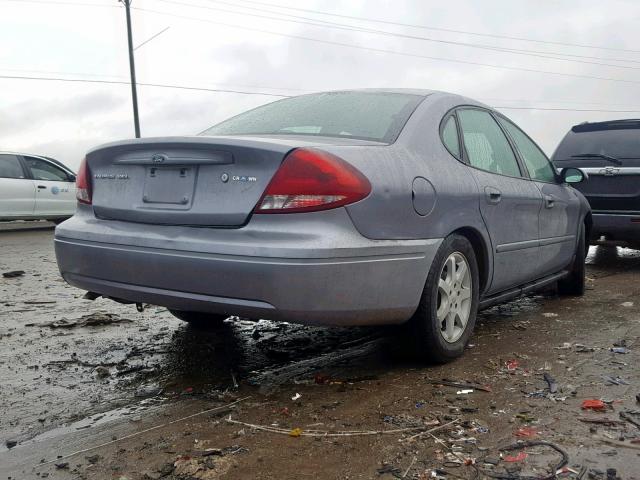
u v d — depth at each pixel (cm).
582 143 786
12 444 279
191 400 327
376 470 250
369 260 307
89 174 366
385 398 324
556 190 528
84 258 345
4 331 462
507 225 427
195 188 315
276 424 294
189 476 246
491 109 470
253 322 489
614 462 254
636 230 731
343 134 356
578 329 464
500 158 452
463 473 247
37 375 366
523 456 260
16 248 1019
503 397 324
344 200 298
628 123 768
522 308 542
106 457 265
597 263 841
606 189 746
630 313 518
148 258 317
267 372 371
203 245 302
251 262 290
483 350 409
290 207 294
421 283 341
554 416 299
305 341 436
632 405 312
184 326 477
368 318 319
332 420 297
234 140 305
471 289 391
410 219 332
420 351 363
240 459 260
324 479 244
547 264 506
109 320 488
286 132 367
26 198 1251
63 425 298
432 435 280
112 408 319
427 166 356
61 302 570
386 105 387
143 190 335
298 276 287
